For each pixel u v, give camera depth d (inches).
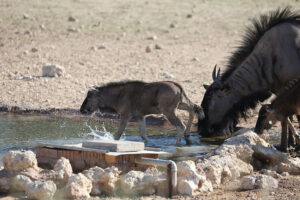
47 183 459.8
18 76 1201.4
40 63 1327.5
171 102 762.8
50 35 1627.7
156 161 506.0
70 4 1999.3
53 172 493.7
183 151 703.1
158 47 1515.7
